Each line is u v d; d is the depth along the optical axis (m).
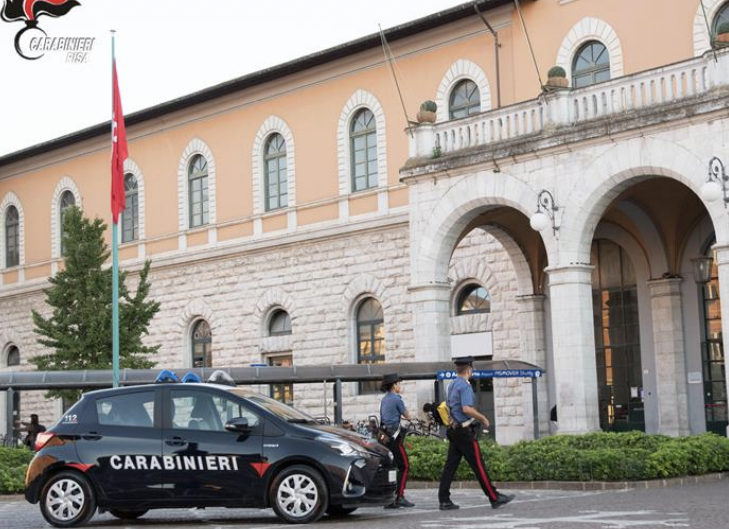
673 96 25.59
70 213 38.22
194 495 15.94
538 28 34.38
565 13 33.72
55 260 51.22
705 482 20.86
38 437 16.58
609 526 13.28
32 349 52.19
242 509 18.94
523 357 34.38
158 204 46.62
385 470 16.11
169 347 45.66
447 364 29.41
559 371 26.88
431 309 29.78
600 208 26.86
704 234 31.02
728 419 30.34
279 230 41.84
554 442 22.88
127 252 47.72
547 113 27.69
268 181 42.72
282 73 41.31
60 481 16.27
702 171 24.86
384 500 16.03
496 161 28.55
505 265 35.16
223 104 44.09
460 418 16.95
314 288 40.53
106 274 37.56
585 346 26.72
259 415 16.05
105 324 36.62
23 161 53.12
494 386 35.31
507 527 13.59
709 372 30.84
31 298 52.53
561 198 27.28
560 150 27.31
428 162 29.97
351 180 39.62
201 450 15.98
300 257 41.06
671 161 25.42
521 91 34.66
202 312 44.50
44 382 31.06
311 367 30.97
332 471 15.58
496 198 28.62
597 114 26.98
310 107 41.03
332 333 39.84
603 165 26.58
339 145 39.88
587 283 27.05
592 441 22.70
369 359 38.88
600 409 33.12
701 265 31.02
